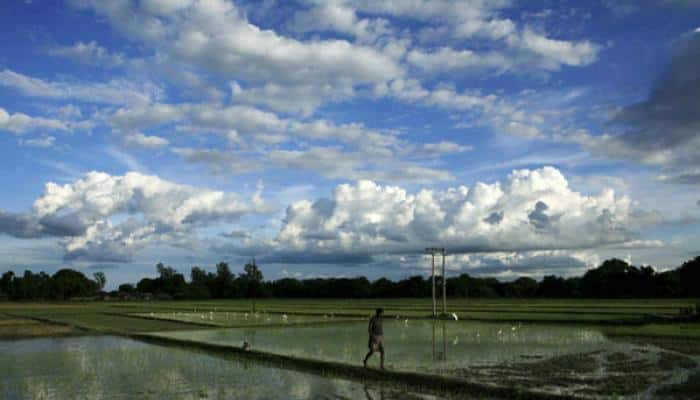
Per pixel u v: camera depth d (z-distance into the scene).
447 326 49.88
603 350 29.77
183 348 34.84
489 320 56.38
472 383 19.48
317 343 35.41
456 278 198.00
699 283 122.06
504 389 18.47
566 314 63.66
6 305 148.00
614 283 151.25
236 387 20.88
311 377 22.91
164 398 19.17
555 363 24.80
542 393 17.62
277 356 27.92
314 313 77.94
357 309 90.75
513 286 193.75
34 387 21.52
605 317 56.56
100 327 54.19
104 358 29.88
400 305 109.81
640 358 26.36
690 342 33.62
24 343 39.41
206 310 97.56
